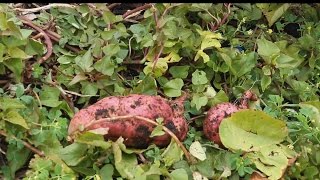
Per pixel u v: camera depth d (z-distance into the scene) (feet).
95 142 1.76
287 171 1.93
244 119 1.91
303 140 1.97
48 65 2.13
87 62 2.06
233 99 2.18
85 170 1.82
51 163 1.79
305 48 2.30
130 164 1.84
